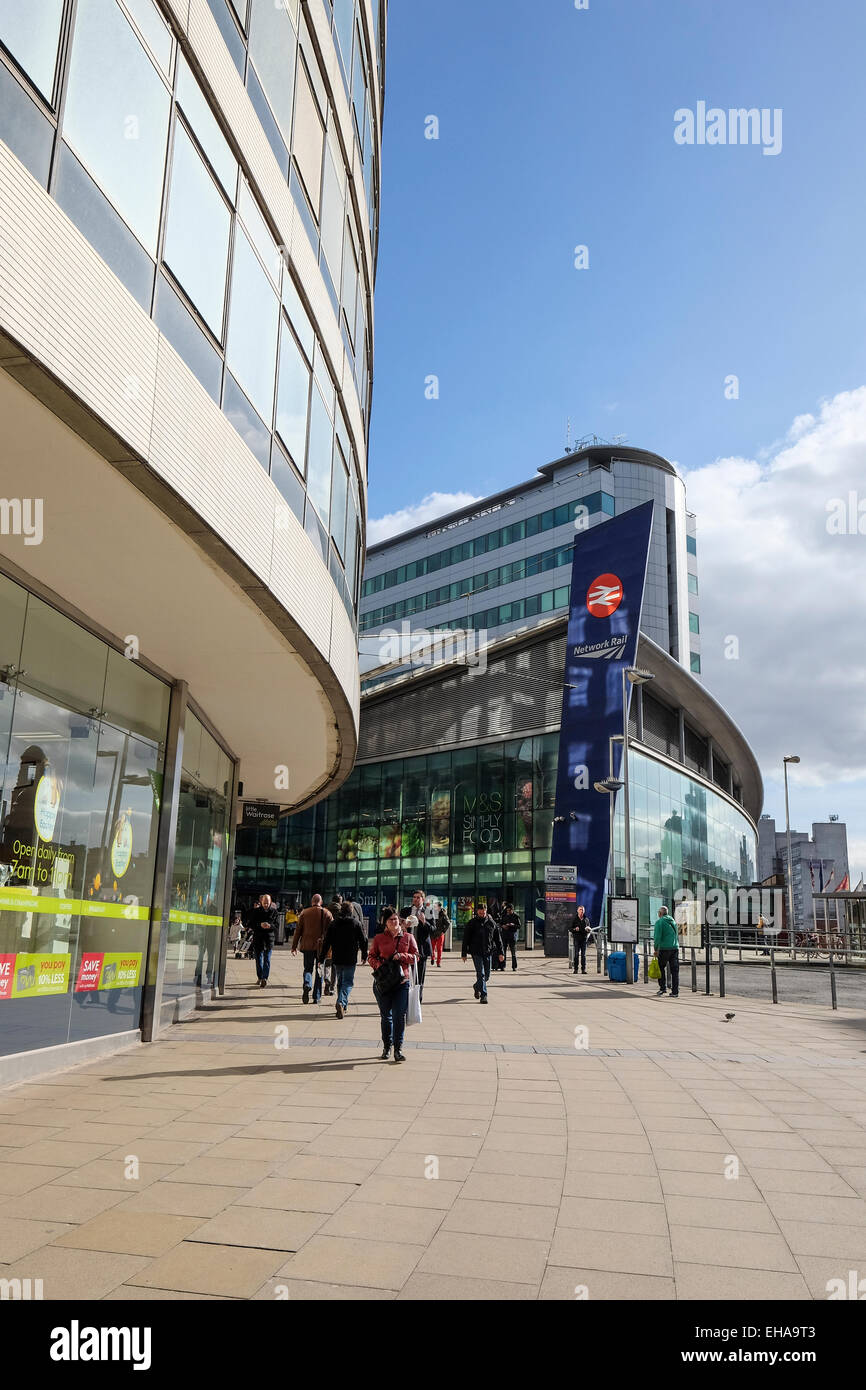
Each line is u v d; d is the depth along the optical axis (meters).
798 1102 7.77
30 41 5.49
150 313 6.95
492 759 41.66
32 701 8.50
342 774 21.03
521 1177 5.48
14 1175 5.34
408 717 46.69
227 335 8.48
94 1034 9.70
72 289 5.76
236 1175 5.43
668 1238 4.51
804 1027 13.26
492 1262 4.18
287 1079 8.45
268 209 9.67
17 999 8.16
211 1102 7.39
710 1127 6.82
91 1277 3.92
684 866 44.97
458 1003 16.03
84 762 9.61
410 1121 6.88
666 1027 13.05
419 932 18.33
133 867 10.90
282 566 9.68
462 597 71.06
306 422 11.05
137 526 7.63
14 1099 7.39
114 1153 5.85
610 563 37.34
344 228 13.68
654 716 44.84
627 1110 7.38
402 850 45.06
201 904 15.07
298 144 10.84
